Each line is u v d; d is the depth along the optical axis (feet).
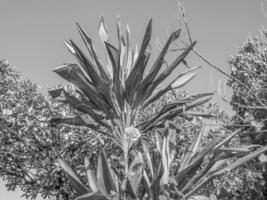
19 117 40.68
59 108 43.04
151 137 35.22
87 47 15.99
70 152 42.88
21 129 40.88
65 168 13.88
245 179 39.73
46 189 43.70
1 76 44.98
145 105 16.10
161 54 15.06
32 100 43.98
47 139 41.81
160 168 13.80
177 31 15.02
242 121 16.97
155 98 16.11
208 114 16.55
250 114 16.37
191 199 14.07
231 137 14.30
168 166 14.46
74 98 15.35
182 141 36.60
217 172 13.83
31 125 40.78
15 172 44.45
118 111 15.78
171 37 14.83
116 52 14.75
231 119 17.56
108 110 15.78
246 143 31.32
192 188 14.62
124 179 13.96
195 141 15.26
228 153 14.21
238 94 16.92
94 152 40.27
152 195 13.91
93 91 15.47
